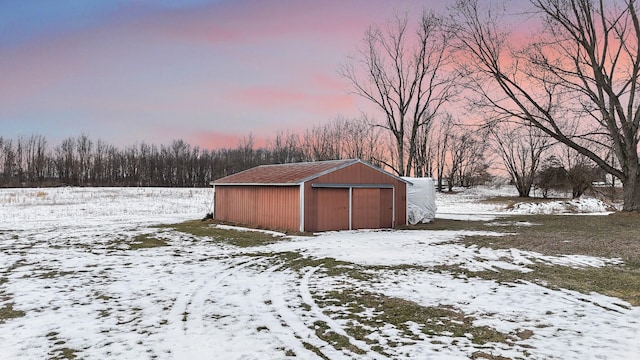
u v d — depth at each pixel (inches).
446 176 2372.0
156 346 189.3
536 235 589.0
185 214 1069.1
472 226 743.1
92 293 285.7
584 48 797.2
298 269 369.7
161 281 322.7
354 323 221.5
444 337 199.9
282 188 697.0
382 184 751.7
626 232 596.1
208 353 181.0
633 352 177.3
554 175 1690.5
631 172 792.3
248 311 243.4
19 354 180.9
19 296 278.2
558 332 204.2
